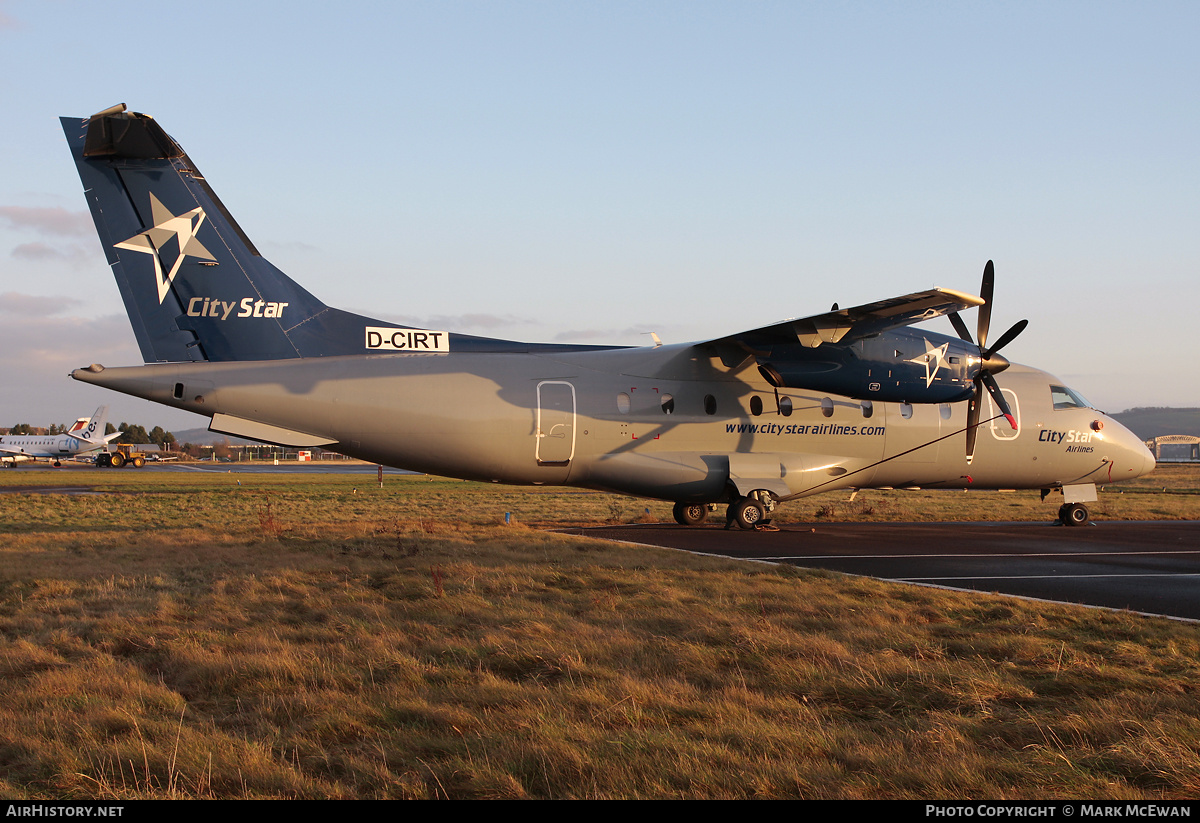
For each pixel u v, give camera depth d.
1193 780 4.32
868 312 15.35
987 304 17.53
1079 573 11.89
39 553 13.28
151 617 8.28
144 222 14.76
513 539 15.27
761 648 7.05
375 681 6.21
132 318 14.75
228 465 100.06
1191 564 12.95
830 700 5.86
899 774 4.43
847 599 9.41
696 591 9.90
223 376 14.75
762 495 18.05
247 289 15.26
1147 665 6.68
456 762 4.60
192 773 4.49
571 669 6.43
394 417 15.53
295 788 4.32
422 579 10.46
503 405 16.16
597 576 10.80
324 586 10.18
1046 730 5.10
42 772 4.57
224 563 12.08
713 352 17.58
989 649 7.12
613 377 17.14
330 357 15.68
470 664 6.69
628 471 17.00
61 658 6.83
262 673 6.31
